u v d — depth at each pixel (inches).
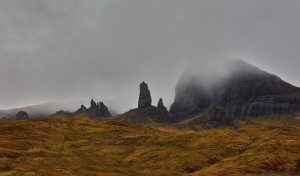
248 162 5762.8
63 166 4995.1
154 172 5556.1
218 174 5002.5
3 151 5487.2
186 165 5989.2
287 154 6131.9
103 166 5669.3
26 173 4050.2
